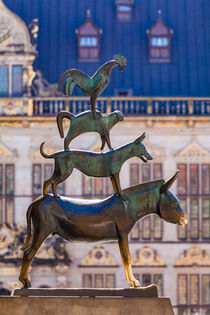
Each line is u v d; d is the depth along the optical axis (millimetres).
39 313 11258
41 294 11617
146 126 55906
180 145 55844
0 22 56500
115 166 12234
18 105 55906
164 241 55062
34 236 12094
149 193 12289
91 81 12617
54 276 53844
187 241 55156
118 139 55906
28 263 11992
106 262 54656
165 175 55781
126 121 55781
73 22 60719
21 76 56375
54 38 59688
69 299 11281
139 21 61031
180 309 54844
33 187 55719
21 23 56438
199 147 55750
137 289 11500
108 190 55594
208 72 58969
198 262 55125
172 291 54906
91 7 61469
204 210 55562
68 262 54031
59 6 61344
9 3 61312
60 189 55469
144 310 11234
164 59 59281
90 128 12492
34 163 55781
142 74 58688
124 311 11242
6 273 53688
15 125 55625
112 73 58562
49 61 58656
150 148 55781
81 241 12094
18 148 55719
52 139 55812
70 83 12688
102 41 59875
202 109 56188
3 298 11289
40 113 55938
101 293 11539
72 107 57219
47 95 56875
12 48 56344
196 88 58344
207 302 54875
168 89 58250
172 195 12383
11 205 55469
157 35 59375
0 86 56281
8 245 54031
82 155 12234
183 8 61656
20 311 11242
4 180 55562
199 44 60094
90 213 12023
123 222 12047
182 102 57219
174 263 55125
